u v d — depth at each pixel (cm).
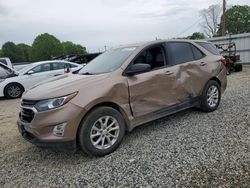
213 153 419
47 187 369
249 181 335
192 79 586
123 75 478
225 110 651
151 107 507
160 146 464
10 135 603
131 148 466
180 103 563
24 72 1225
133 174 379
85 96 424
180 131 529
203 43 650
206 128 534
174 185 342
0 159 472
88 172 398
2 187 380
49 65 1255
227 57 1566
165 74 529
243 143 446
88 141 426
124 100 466
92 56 1648
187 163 394
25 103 442
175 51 573
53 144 408
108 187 354
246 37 2055
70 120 408
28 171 421
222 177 349
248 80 1185
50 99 414
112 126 454
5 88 1182
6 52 8119
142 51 519
